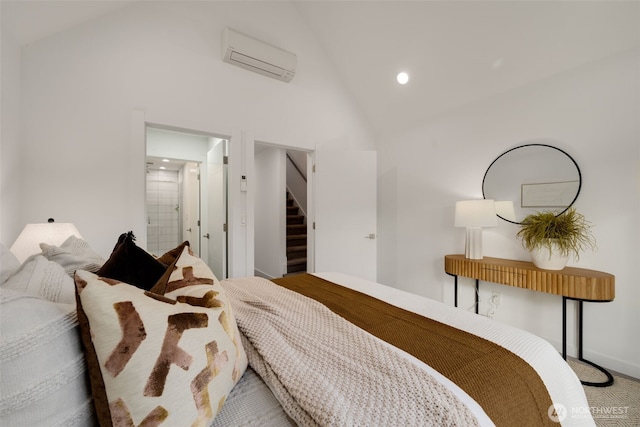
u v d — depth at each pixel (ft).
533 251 6.84
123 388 1.68
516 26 7.00
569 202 6.98
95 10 6.64
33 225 5.20
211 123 8.75
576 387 3.16
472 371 2.71
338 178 11.24
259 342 3.12
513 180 8.04
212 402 2.04
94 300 1.75
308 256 11.79
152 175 19.12
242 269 9.42
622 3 5.65
